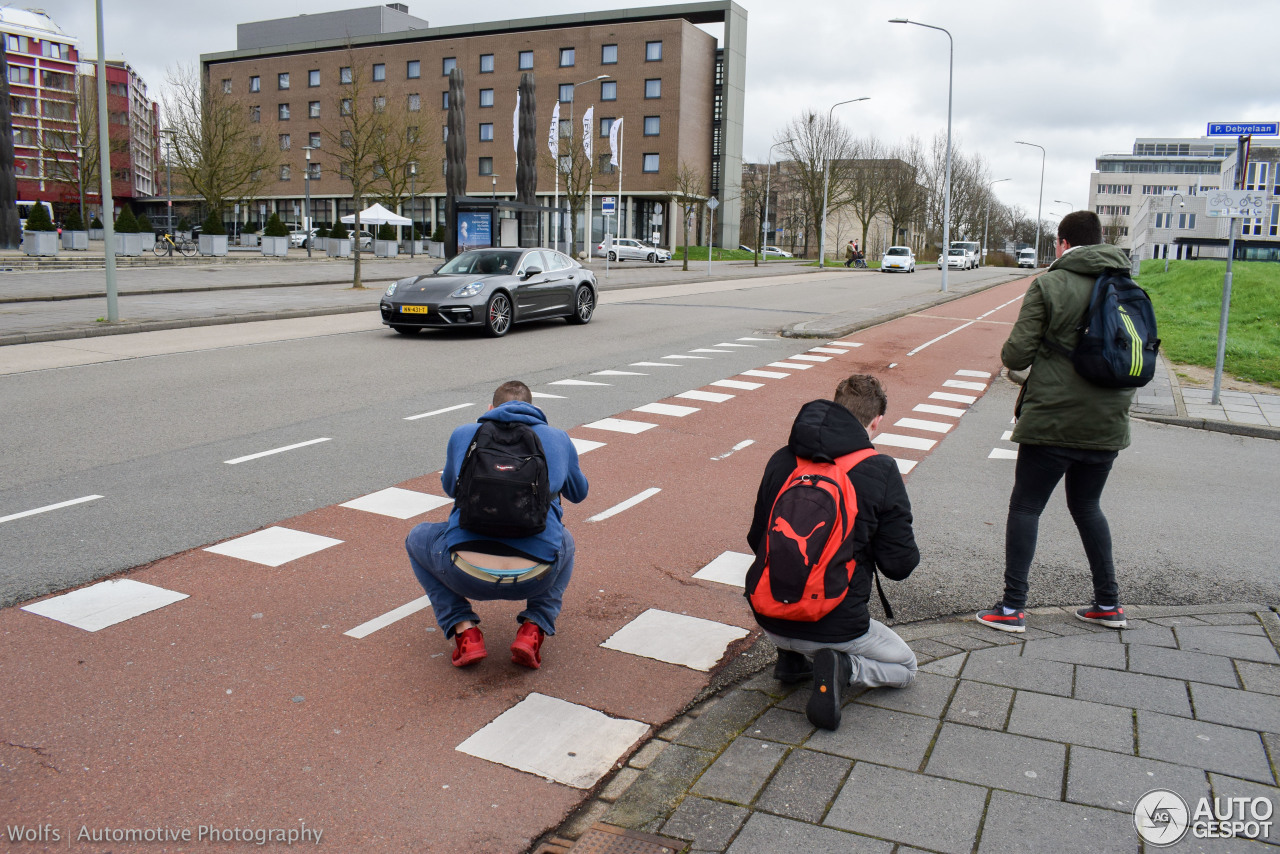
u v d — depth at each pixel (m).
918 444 8.29
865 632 3.26
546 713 3.39
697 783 2.89
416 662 3.75
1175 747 3.06
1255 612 4.37
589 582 4.71
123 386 9.76
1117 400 3.92
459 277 14.87
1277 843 2.55
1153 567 5.15
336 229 46.22
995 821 2.66
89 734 3.13
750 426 8.59
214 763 2.98
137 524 5.34
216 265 33.53
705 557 5.12
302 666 3.68
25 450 6.99
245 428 7.91
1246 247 40.06
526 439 3.41
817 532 3.05
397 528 5.39
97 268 29.14
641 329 16.39
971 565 5.14
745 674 3.75
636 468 7.01
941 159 78.94
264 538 5.16
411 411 8.77
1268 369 12.79
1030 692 3.48
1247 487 7.05
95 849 2.55
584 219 66.88
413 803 2.81
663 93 64.81
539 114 68.62
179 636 3.90
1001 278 42.41
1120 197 140.38
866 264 67.50
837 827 2.65
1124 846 2.54
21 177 86.81
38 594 4.30
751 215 91.88
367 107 50.03
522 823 2.74
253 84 79.56
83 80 58.59
